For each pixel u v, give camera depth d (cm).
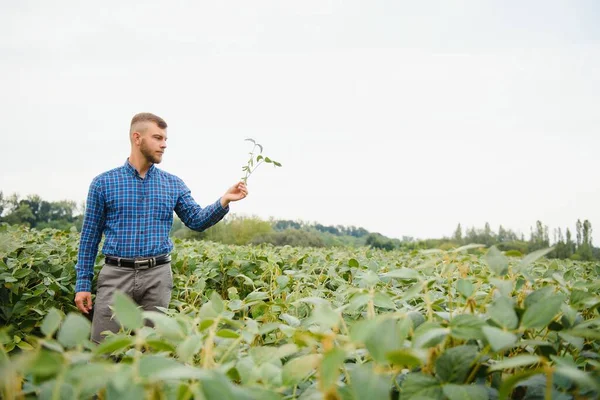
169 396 105
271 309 229
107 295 361
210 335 121
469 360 114
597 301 150
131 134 373
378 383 92
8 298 432
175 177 404
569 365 108
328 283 378
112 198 365
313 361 108
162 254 378
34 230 782
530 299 133
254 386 105
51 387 104
